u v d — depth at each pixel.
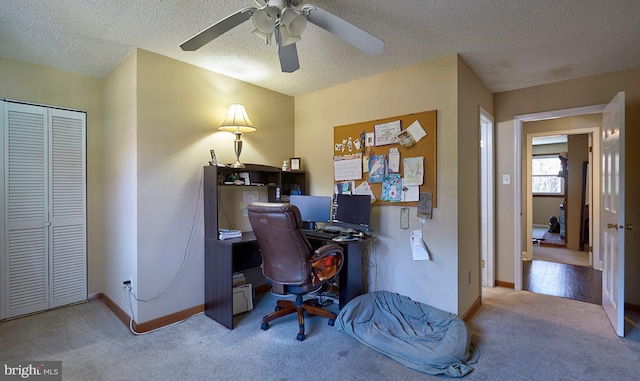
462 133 2.66
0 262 2.70
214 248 2.76
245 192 3.30
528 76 3.08
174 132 2.71
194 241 2.84
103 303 3.12
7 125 2.73
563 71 2.96
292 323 2.67
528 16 2.01
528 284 3.74
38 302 2.88
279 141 3.65
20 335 2.44
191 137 2.83
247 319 2.75
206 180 2.87
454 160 2.57
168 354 2.17
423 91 2.74
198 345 2.29
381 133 3.01
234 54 2.62
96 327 2.59
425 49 2.50
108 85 3.05
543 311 2.93
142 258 2.51
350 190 3.25
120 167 2.78
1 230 2.70
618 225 2.42
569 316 2.81
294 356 2.14
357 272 2.95
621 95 2.37
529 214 4.89
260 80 3.24
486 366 2.03
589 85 3.08
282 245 2.39
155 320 2.58
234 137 3.16
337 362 2.07
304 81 3.27
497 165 3.65
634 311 2.90
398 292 2.89
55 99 2.97
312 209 3.23
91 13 2.00
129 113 2.60
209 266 2.81
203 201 2.91
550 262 4.77
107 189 3.09
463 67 2.70
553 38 2.31
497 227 3.67
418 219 2.76
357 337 2.35
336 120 3.41
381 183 3.01
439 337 2.27
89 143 3.17
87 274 3.16
